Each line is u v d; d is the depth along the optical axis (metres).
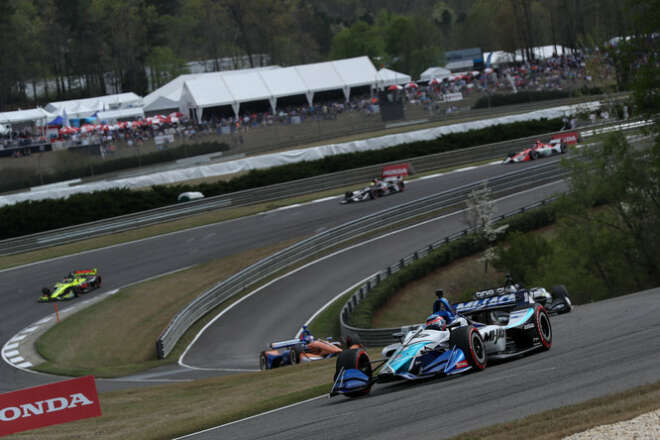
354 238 98.88
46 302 82.56
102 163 140.25
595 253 78.81
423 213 106.19
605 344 24.00
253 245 97.94
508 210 103.31
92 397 19.80
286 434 18.48
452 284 81.56
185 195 120.56
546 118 155.75
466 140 148.12
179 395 36.56
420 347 21.11
